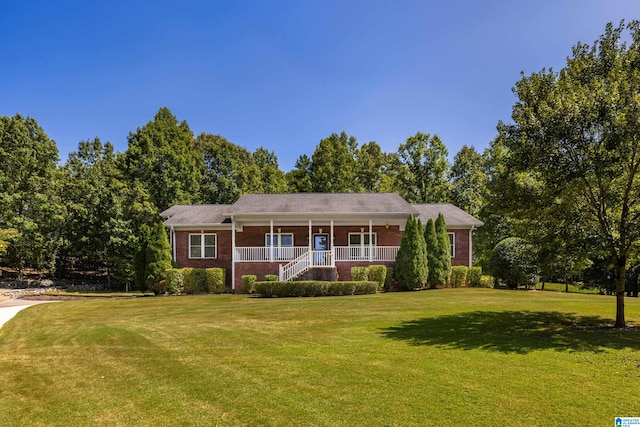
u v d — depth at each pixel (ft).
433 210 91.09
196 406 19.07
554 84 33.50
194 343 31.76
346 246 83.46
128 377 23.68
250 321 40.68
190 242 86.28
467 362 24.88
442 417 17.22
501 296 57.72
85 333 36.88
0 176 92.58
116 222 92.27
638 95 28.99
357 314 43.21
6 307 57.98
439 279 72.79
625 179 32.60
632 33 32.68
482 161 129.70
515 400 18.86
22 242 91.30
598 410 17.70
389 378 22.20
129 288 98.89
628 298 57.26
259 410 18.38
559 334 32.37
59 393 21.30
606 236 32.22
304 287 63.36
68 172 121.70
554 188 32.12
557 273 36.91
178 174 125.08
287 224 84.33
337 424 16.79
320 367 24.44
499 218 104.01
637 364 24.06
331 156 148.77
